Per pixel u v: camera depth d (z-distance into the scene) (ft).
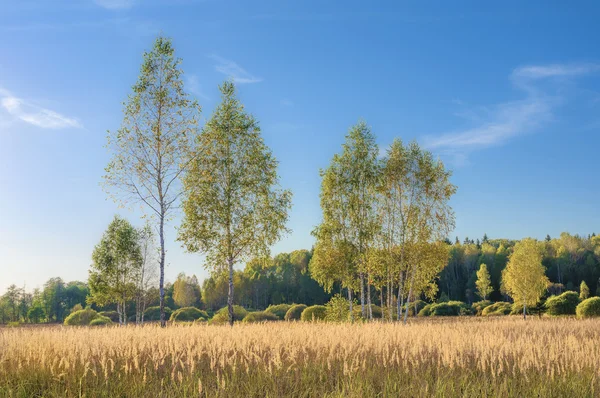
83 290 355.97
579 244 404.16
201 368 31.01
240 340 38.34
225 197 84.84
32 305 309.22
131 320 201.77
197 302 346.13
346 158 107.55
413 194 105.19
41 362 30.58
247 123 86.89
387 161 107.34
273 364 30.76
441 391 25.30
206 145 82.74
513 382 28.22
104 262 132.16
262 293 339.57
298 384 27.81
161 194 78.43
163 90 78.28
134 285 134.31
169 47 79.20
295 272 347.56
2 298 309.63
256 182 85.15
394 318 138.92
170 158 78.95
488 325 89.04
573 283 342.03
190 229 82.84
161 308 75.97
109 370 29.99
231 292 83.61
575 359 32.07
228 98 86.63
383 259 104.27
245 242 83.87
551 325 87.20
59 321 318.65
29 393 27.09
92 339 40.34
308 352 35.70
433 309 222.69
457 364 31.37
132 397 25.41
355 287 109.81
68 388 26.25
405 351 34.81
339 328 53.42
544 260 365.20
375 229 105.40
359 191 107.24
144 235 136.87
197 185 83.20
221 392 24.63
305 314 137.80
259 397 25.89
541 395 25.84
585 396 25.67
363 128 108.37
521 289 160.86
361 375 29.09
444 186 104.63
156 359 30.68
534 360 30.32
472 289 347.97
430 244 104.12
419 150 106.22
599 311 150.00
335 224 107.14
